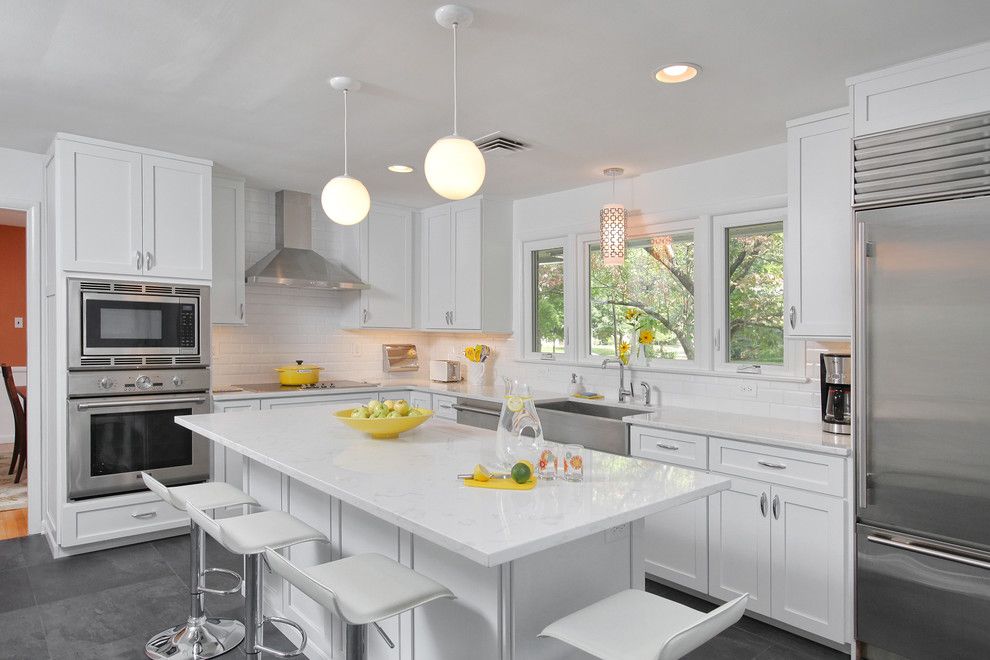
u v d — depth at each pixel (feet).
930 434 7.72
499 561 4.37
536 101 9.64
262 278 14.87
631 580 6.63
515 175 14.03
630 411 13.25
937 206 7.72
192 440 13.12
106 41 7.80
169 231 12.66
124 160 12.10
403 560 6.82
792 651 8.81
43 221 12.91
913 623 7.85
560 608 5.91
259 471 10.14
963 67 7.70
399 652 6.86
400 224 17.85
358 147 12.21
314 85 9.11
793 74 8.57
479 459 7.31
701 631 4.23
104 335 11.96
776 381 11.61
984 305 7.34
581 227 15.16
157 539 12.97
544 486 6.12
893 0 6.70
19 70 8.64
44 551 12.25
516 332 16.84
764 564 9.39
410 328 18.07
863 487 8.27
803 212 10.04
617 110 9.99
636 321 14.32
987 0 6.66
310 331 17.53
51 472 12.42
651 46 7.81
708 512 10.07
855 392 8.36
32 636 9.03
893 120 8.23
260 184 15.52
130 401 12.23
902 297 7.98
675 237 13.60
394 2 6.82
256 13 7.11
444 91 9.27
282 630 9.34
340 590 5.53
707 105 9.73
